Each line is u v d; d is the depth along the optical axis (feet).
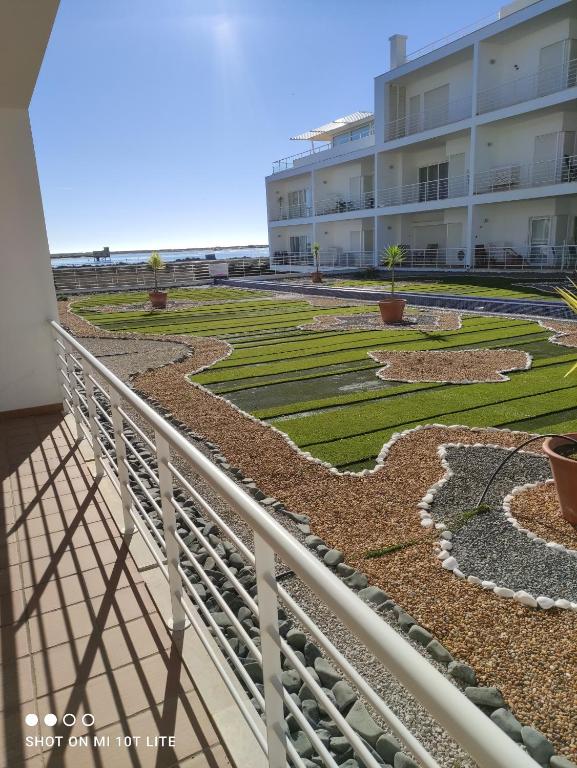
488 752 1.62
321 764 5.06
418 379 19.27
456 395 17.04
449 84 65.21
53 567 7.31
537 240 57.00
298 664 3.23
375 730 5.36
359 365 22.02
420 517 9.51
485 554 8.34
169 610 6.35
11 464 10.82
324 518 9.60
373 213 72.38
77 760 4.53
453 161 65.92
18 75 10.46
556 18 51.52
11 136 12.65
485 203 58.44
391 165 72.90
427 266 67.31
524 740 5.21
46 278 13.48
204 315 40.98
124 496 7.76
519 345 24.64
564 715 5.50
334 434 13.93
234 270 85.35
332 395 17.90
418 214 72.54
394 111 71.20
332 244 85.92
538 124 55.31
